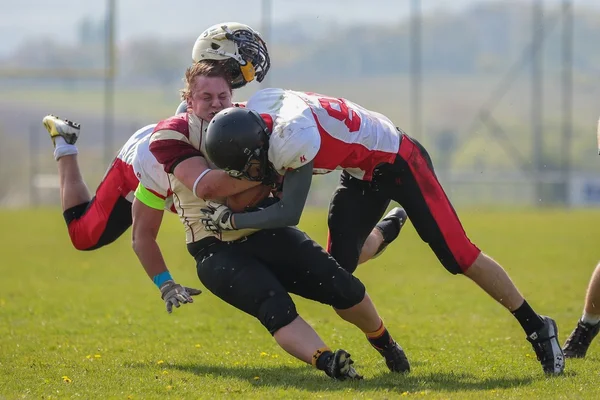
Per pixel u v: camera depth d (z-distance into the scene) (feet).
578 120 463.01
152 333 92.02
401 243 196.65
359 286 67.21
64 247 188.75
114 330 93.66
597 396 60.44
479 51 534.37
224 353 80.12
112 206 80.38
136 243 69.05
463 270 70.18
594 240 195.83
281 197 63.21
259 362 75.77
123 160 78.54
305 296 67.41
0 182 387.14
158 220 69.62
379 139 68.74
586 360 75.36
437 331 93.04
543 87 483.92
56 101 536.42
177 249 180.96
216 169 64.44
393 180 70.33
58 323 97.96
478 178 348.18
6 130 482.69
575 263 155.12
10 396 61.52
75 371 70.69
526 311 70.38
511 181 337.11
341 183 73.97
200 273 66.23
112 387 64.54
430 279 138.10
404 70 481.87
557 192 328.29
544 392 61.72
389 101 471.21
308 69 476.13
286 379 67.21
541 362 70.44
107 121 308.60
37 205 338.54
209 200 64.08
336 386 63.87
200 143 65.00
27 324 97.14
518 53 531.09
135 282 135.64
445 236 69.82
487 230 220.64
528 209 306.55
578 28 543.39
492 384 65.26
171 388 63.87
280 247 65.57
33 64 310.45
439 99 491.72
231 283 64.13
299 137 61.41
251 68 70.79
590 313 76.23
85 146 478.18
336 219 73.56
